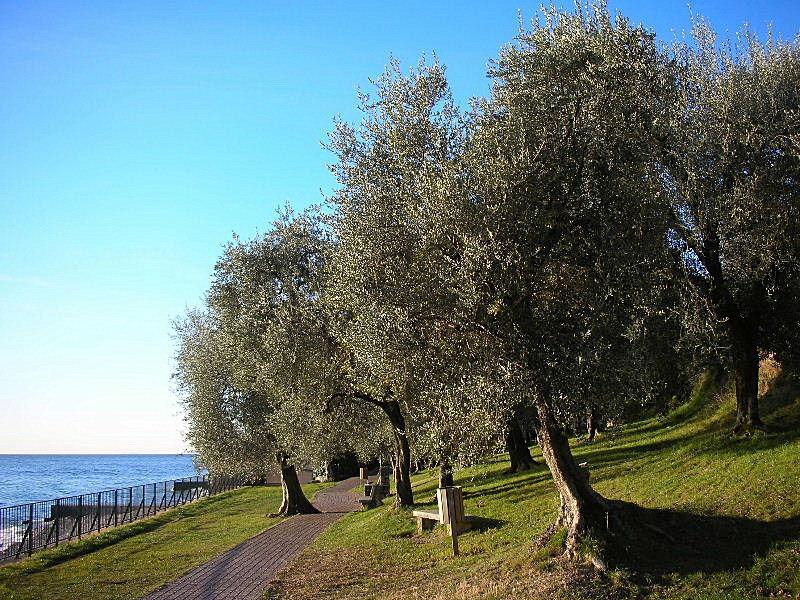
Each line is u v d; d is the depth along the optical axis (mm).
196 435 31938
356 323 14906
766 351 19172
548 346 11336
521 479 26766
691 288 17625
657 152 16078
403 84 15086
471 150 13078
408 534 19656
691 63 18391
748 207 16578
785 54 18094
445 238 12156
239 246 25812
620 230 11977
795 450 15336
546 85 13531
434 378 12203
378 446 27234
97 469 174000
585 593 10547
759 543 11320
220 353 29750
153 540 25578
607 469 21922
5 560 21219
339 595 13805
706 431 22000
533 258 11852
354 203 15891
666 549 11648
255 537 23812
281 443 29938
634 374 12078
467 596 11602
